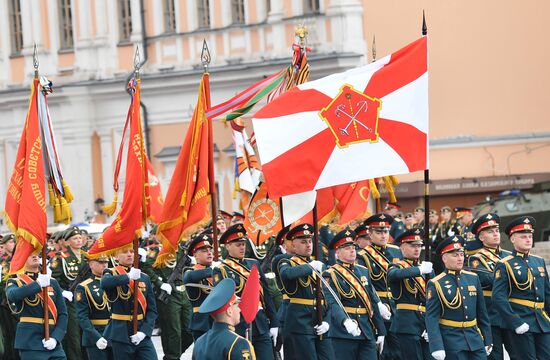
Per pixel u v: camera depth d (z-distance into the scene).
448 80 55.44
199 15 56.81
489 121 55.56
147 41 57.66
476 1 55.22
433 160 55.38
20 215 21.91
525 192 49.34
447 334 20.31
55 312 22.33
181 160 22.05
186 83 56.12
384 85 20.08
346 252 21.78
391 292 22.42
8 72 60.69
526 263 21.78
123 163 57.38
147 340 22.67
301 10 54.25
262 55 54.97
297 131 19.77
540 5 55.50
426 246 20.39
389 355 23.11
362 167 19.89
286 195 19.67
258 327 21.67
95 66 58.69
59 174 22.56
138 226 22.39
